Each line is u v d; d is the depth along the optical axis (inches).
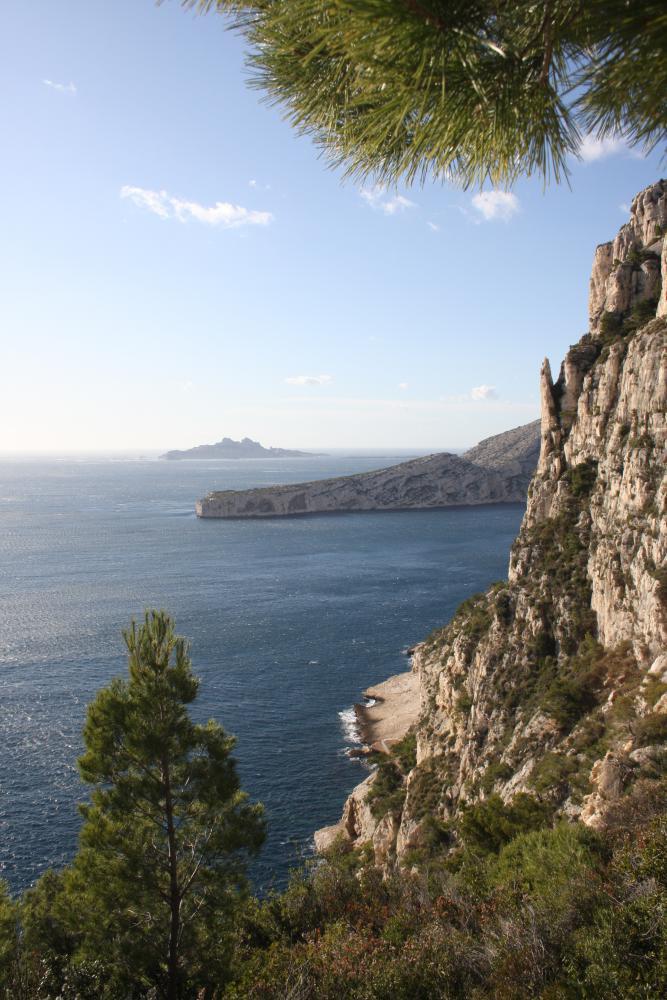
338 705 2910.9
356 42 135.4
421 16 128.6
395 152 174.9
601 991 399.5
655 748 908.0
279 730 2655.0
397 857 1518.2
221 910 786.8
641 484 1487.5
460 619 2591.0
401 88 144.0
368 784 2108.8
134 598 4960.6
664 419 1464.1
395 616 4345.5
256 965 686.5
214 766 792.9
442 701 2132.1
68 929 768.9
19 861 1793.8
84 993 676.1
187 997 737.0
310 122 178.1
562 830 752.3
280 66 167.3
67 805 2058.3
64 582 5625.0
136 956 718.5
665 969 388.2
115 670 3307.1
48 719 2682.1
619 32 133.9
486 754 1605.6
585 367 2097.7
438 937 569.6
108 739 766.5
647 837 575.8
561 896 549.3
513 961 475.5
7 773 2244.1
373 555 6914.4
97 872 737.0
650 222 2124.8
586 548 1779.0
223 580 5644.7
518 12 137.2
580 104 159.2
